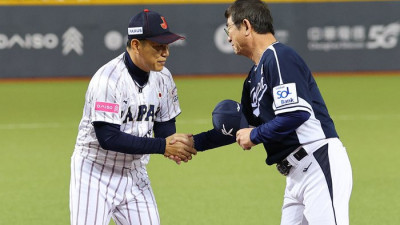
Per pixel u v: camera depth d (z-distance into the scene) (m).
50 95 61.56
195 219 26.55
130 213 17.88
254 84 17.09
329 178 16.59
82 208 17.25
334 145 16.78
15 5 69.31
